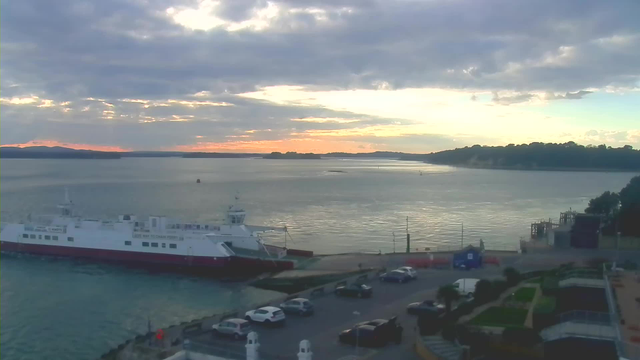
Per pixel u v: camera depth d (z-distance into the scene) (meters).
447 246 129.50
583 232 99.81
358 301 62.16
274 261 101.31
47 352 63.56
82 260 115.62
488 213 193.00
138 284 95.94
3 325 73.00
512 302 55.97
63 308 80.75
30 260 116.38
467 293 61.97
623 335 39.25
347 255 107.19
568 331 40.97
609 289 52.12
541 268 80.81
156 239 109.56
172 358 43.56
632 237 98.06
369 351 44.75
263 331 50.94
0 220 173.75
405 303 61.06
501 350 42.38
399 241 137.62
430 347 43.03
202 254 105.38
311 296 64.25
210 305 81.94
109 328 71.50
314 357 43.47
